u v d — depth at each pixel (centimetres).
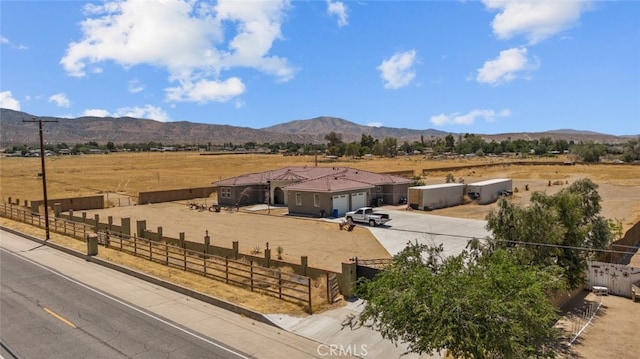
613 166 11169
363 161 14188
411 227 3953
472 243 2123
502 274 1166
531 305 1134
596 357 1538
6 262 2477
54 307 1738
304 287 2033
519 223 2059
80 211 5041
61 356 1314
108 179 8800
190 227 4053
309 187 4800
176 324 1598
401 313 1134
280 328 1595
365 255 2934
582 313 2025
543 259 2025
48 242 2975
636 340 1689
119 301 1831
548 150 19962
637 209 4953
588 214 2430
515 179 8819
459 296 1098
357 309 1794
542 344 1406
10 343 1399
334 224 4159
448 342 1054
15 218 4025
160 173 10056
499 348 1062
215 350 1391
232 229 3950
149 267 2323
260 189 5803
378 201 5462
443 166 11388
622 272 2309
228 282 2070
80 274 2239
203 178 9000
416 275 1196
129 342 1427
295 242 3369
